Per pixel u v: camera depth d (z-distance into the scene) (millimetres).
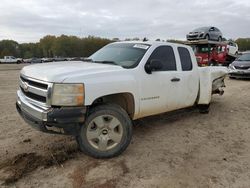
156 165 3959
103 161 4035
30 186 3330
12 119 6105
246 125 6082
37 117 3705
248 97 9508
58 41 87375
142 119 6293
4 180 3420
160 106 5059
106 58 5105
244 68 14688
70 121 3660
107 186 3371
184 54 5754
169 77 5141
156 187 3379
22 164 3836
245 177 3680
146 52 4871
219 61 20922
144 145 4727
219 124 6105
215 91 7488
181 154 4383
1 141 4703
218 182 3529
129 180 3521
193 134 5387
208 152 4492
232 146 4793
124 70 4355
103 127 4055
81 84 3721
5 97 8992
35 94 3924
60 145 4543
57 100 3633
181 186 3412
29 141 4711
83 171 3717
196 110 7254
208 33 20125
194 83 5926
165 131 5523
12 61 54844
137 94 4500
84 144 3953
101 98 4254
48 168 3768
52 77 3680
